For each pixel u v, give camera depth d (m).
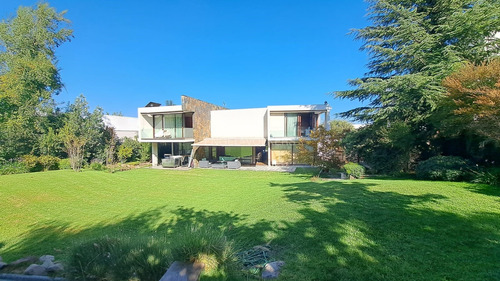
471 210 7.42
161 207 11.94
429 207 7.97
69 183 17.91
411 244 5.54
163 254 5.25
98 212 11.48
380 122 19.50
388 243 5.69
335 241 6.05
